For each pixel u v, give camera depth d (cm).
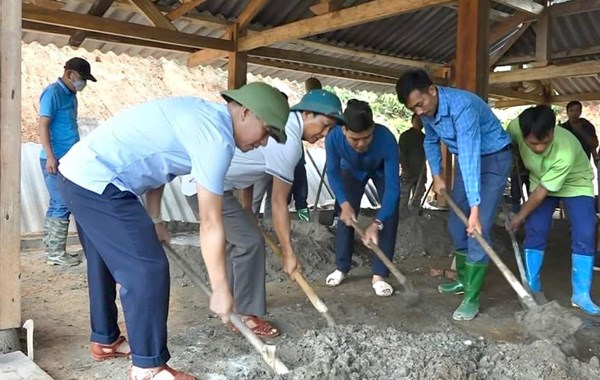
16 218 299
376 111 2239
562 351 301
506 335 373
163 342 261
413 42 1054
